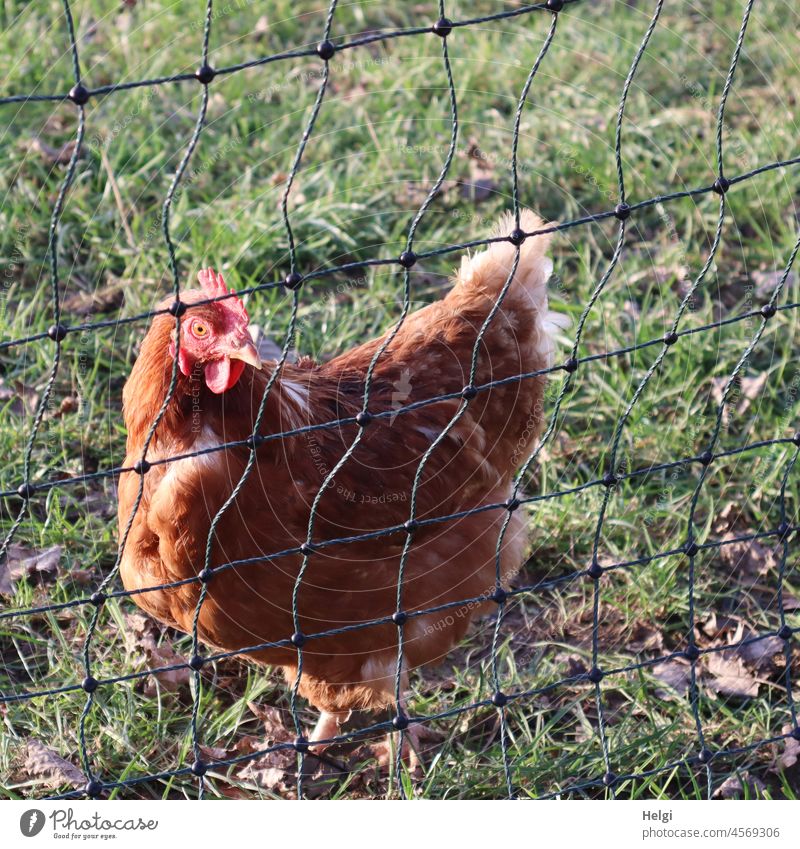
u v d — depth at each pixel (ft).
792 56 20.12
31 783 9.71
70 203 15.93
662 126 18.24
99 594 6.96
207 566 7.33
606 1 20.88
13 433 13.05
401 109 17.79
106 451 13.39
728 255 16.56
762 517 13.16
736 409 14.32
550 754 10.52
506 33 19.54
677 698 10.98
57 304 5.93
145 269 15.17
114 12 19.04
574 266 16.42
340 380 9.97
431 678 11.56
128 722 10.26
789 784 10.40
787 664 9.45
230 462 8.27
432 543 9.93
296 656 9.52
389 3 20.34
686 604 12.20
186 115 17.19
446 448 10.07
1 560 11.76
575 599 12.44
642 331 14.67
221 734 10.47
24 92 17.49
